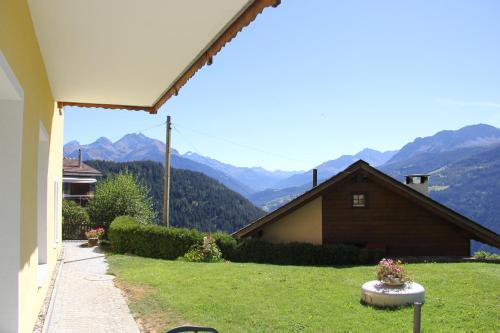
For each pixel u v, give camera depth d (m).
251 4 4.82
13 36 4.25
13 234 4.89
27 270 5.52
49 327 7.29
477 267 14.02
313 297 9.87
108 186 24.95
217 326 7.59
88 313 8.34
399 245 18.44
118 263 15.66
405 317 8.28
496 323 7.90
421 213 18.50
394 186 18.08
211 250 17.52
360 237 18.61
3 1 3.76
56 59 7.12
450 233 18.44
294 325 7.76
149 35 5.90
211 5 4.87
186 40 6.07
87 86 8.87
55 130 11.08
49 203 9.54
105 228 24.42
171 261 16.95
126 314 8.33
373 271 13.61
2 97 4.82
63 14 5.29
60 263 14.12
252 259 17.70
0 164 4.89
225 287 10.93
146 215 25.30
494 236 17.64
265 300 9.54
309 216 18.95
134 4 4.92
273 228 19.30
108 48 6.53
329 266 15.55
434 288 10.66
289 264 17.06
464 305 9.08
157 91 9.18
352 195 18.75
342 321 8.03
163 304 9.09
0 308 4.82
